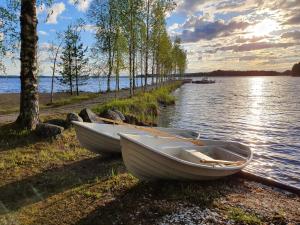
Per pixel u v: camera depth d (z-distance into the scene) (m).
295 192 7.91
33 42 12.41
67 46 40.78
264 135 20.17
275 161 13.44
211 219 5.93
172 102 40.34
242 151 9.70
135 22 28.09
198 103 42.31
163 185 7.80
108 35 31.23
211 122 25.58
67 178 8.34
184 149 9.00
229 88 89.94
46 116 16.95
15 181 8.08
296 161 13.45
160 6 31.22
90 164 9.73
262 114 31.17
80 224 5.75
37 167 9.28
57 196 7.10
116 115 16.95
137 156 7.49
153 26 31.77
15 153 10.44
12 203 6.72
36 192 7.33
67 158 10.23
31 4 12.15
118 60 28.30
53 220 5.92
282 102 45.28
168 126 23.12
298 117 29.03
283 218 6.16
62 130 12.47
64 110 21.50
